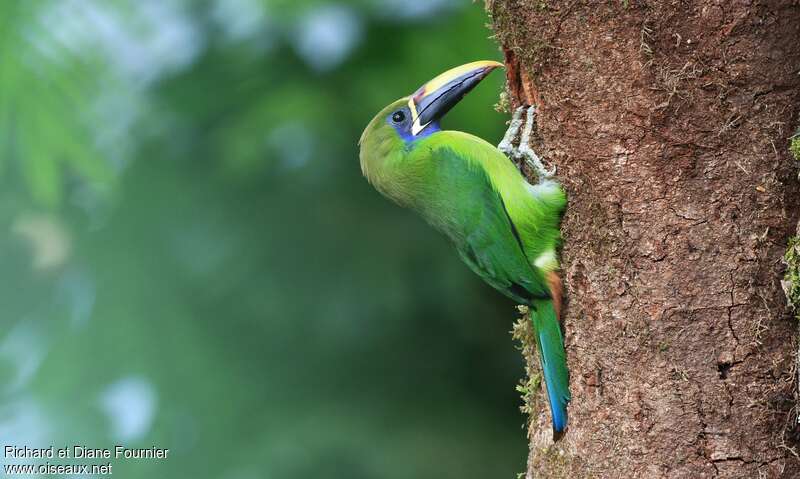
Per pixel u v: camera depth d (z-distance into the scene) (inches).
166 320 507.2
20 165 368.8
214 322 519.2
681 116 298.8
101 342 494.9
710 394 297.0
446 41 540.7
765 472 294.0
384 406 519.5
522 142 332.5
